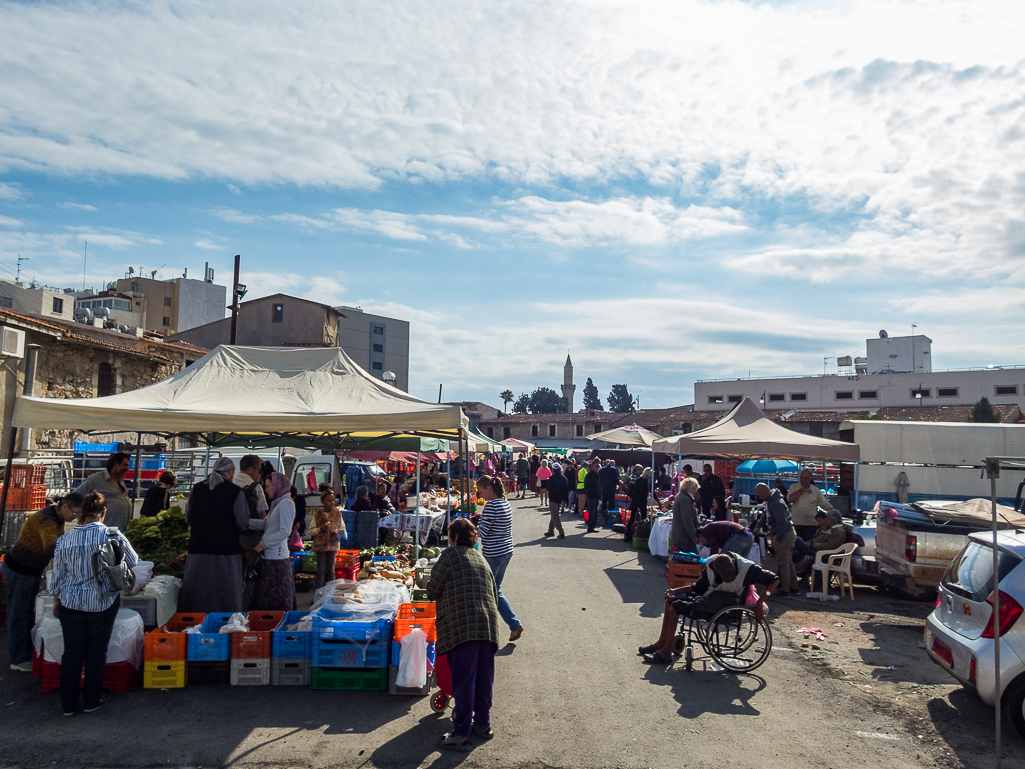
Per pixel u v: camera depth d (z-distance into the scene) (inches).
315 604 268.8
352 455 1018.7
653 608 368.2
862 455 625.3
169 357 1125.7
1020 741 206.2
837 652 296.8
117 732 199.2
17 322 731.4
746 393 2412.6
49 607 239.0
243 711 216.2
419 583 366.0
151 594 257.6
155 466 697.0
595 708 226.7
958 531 377.4
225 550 269.9
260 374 361.4
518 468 1154.0
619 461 1296.8
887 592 423.8
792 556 427.8
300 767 181.2
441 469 1153.4
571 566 494.3
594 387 5093.5
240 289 964.6
